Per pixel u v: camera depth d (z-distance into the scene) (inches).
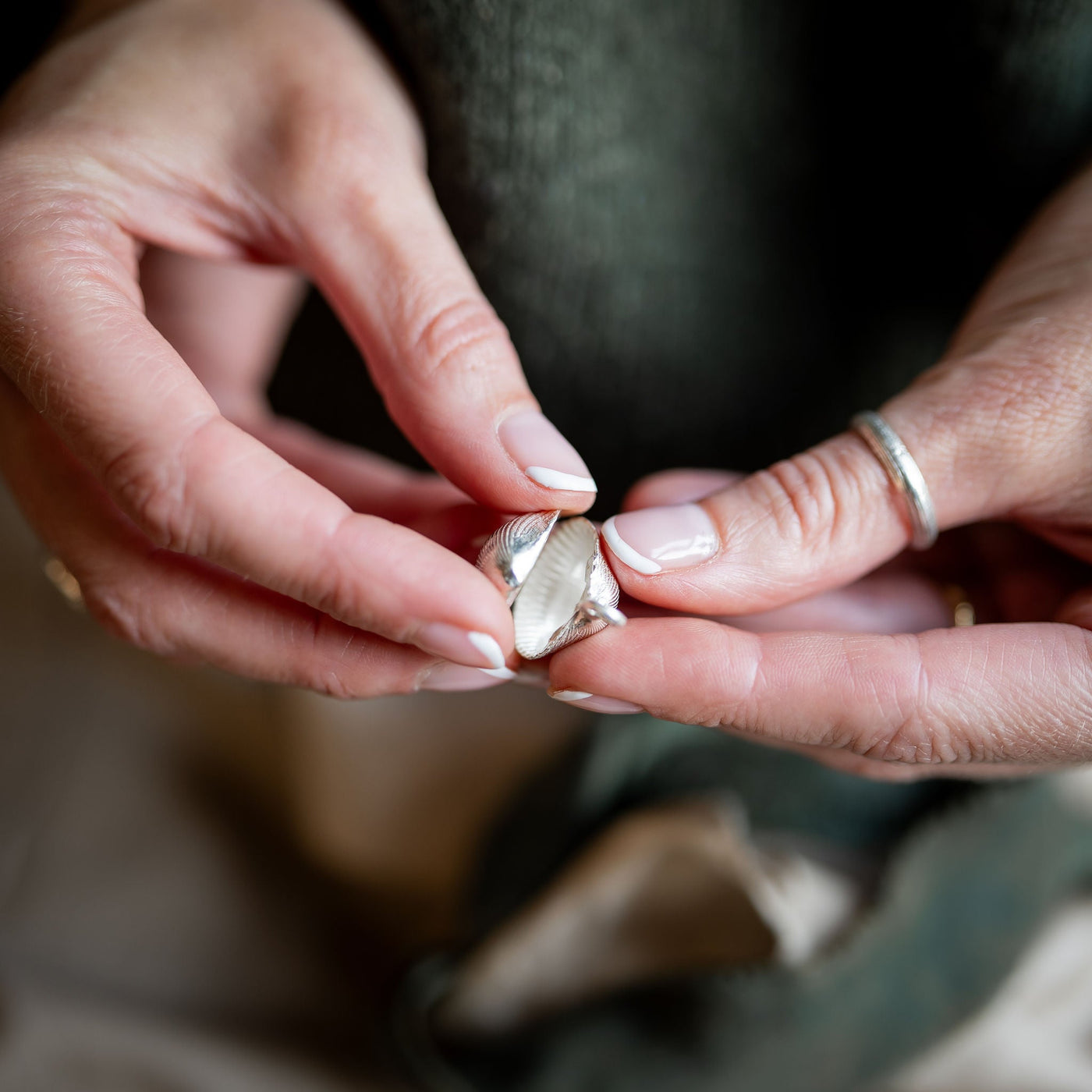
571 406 13.0
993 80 10.0
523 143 10.6
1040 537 9.8
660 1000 11.6
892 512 8.7
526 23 9.9
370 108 9.1
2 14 11.2
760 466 13.7
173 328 11.9
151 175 8.8
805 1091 11.7
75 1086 12.4
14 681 15.7
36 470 8.7
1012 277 9.2
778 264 12.2
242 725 15.2
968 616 10.1
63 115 8.9
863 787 12.5
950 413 8.7
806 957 11.3
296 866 14.2
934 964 11.7
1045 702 8.4
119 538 8.7
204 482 7.7
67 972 13.2
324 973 13.4
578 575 8.6
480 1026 12.1
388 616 7.8
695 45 10.8
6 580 16.5
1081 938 12.6
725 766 12.7
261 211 9.0
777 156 11.6
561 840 12.6
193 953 13.5
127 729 15.3
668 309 12.2
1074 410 8.5
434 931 13.6
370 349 8.8
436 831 14.2
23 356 7.9
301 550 7.7
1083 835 12.4
